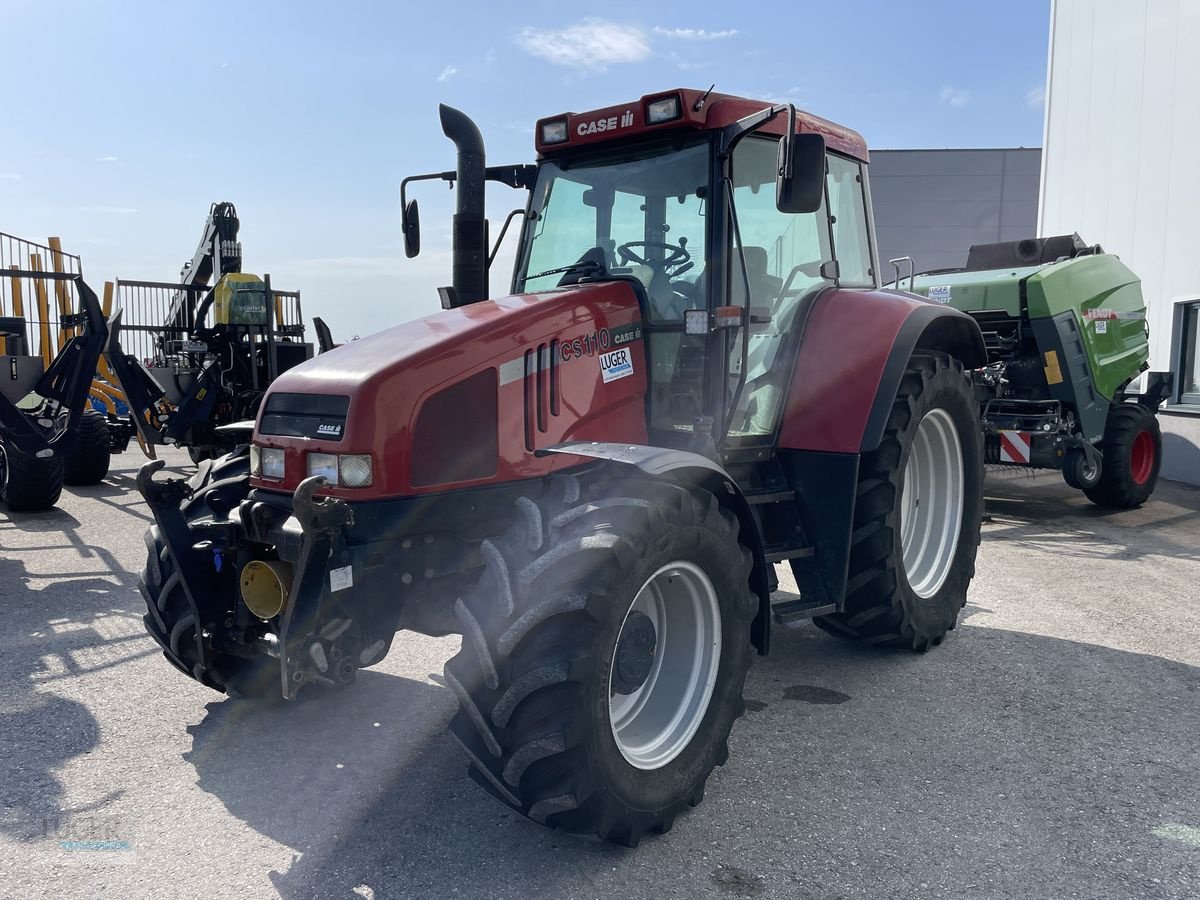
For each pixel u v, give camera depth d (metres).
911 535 4.59
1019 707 3.75
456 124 3.86
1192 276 10.23
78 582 5.70
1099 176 12.33
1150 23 11.09
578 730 2.50
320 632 2.80
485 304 3.40
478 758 2.60
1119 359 8.34
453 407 2.95
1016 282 7.90
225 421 9.56
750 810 2.93
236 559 3.17
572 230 3.94
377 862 2.62
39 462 7.77
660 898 2.46
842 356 3.94
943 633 4.46
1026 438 7.89
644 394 3.61
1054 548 6.73
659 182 3.68
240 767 3.21
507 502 3.09
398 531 2.84
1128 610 5.11
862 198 4.66
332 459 2.80
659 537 2.73
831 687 3.97
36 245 7.73
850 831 2.80
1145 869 2.59
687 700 2.97
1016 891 2.48
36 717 3.62
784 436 3.96
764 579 3.20
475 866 2.61
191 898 2.44
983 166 22.70
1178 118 10.52
